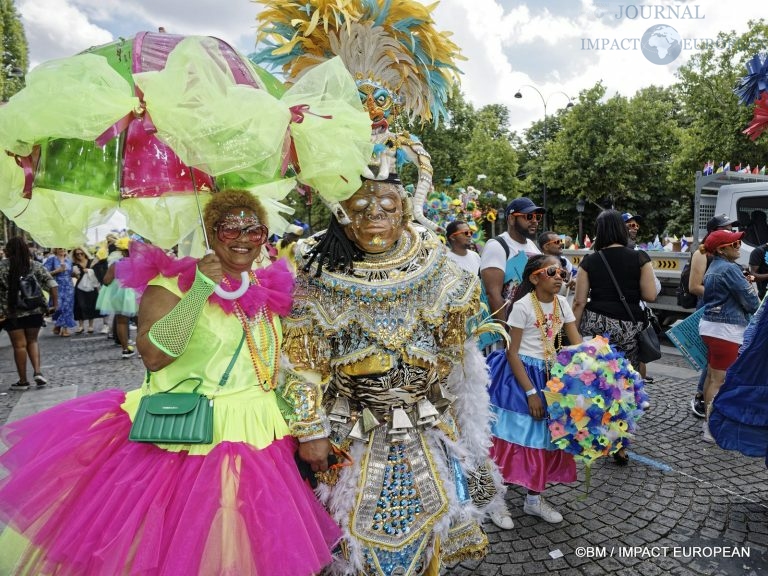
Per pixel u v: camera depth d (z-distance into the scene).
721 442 3.06
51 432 1.69
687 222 22.25
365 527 1.78
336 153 1.53
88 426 1.66
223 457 1.50
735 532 2.72
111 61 1.46
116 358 7.48
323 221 23.19
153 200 1.63
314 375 1.79
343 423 1.83
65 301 9.73
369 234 1.77
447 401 1.97
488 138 22.28
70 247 1.57
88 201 1.51
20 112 1.25
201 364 1.62
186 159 1.31
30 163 1.38
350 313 1.79
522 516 2.94
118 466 1.54
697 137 16.44
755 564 2.45
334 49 1.95
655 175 21.64
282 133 1.38
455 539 1.98
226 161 1.31
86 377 6.32
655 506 3.00
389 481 1.82
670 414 4.57
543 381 2.86
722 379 4.00
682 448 3.83
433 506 1.85
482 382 2.08
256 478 1.50
